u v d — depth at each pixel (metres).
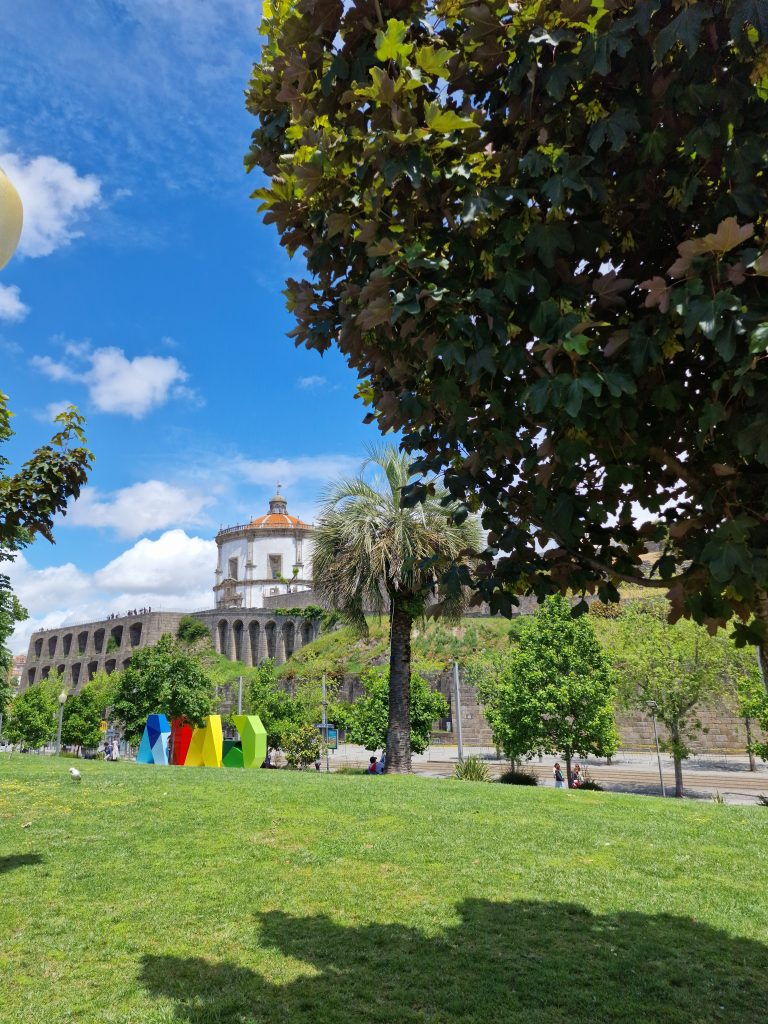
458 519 3.30
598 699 25.83
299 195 3.13
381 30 2.38
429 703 29.39
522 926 5.29
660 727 43.72
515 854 7.26
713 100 2.19
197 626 89.56
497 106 2.65
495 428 2.78
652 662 28.84
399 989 4.21
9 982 4.23
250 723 20.17
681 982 4.38
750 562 2.12
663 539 3.08
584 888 6.21
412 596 16.05
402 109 2.39
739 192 2.27
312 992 4.14
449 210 2.69
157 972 4.39
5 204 2.56
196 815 8.77
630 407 2.51
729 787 31.03
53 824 8.28
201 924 5.24
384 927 5.24
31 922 5.21
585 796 11.15
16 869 6.50
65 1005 3.92
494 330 2.40
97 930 5.08
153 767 15.41
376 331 3.00
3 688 33.19
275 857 7.04
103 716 59.41
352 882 6.31
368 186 2.75
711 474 2.70
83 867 6.60
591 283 2.75
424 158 2.42
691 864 7.00
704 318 1.98
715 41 2.15
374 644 60.38
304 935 5.06
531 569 3.20
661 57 2.10
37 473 6.71
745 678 27.02
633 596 32.47
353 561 16.06
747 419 2.22
